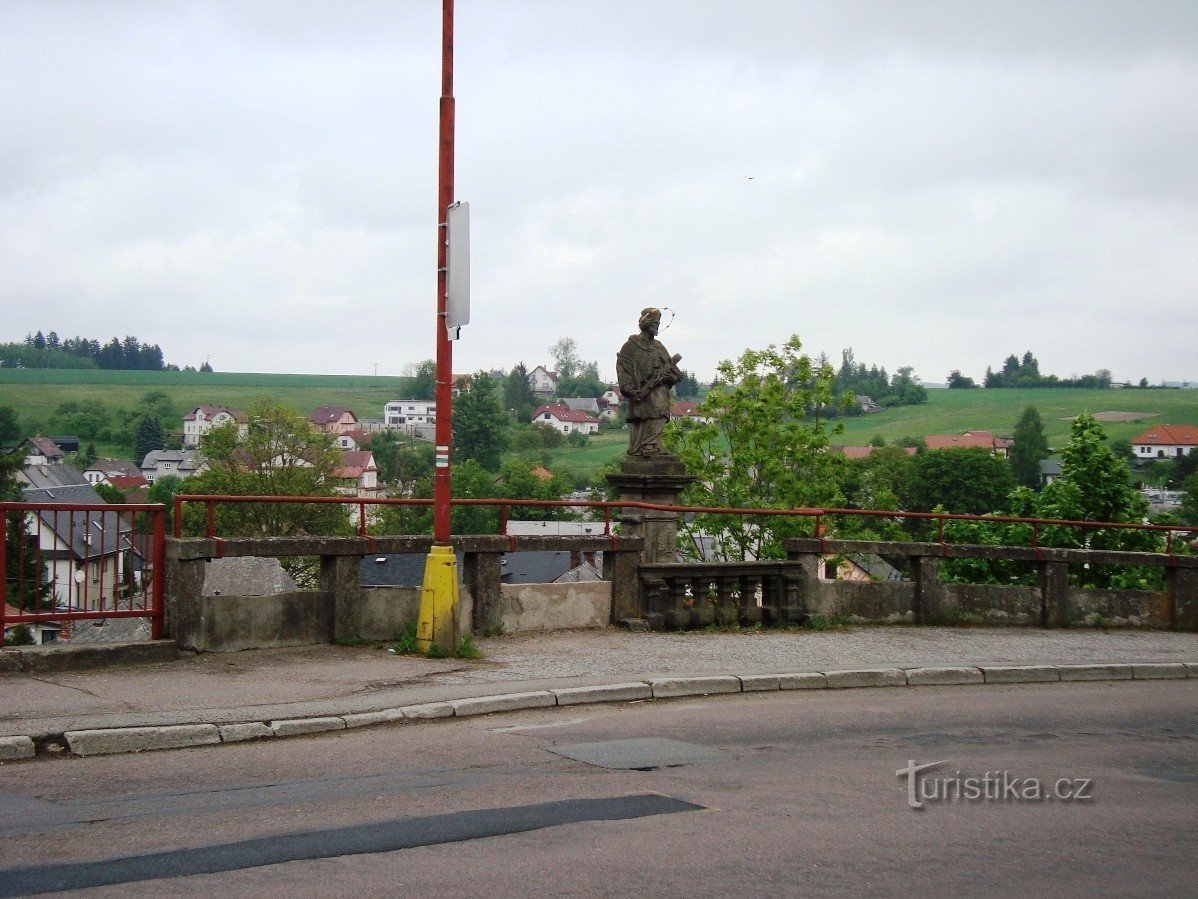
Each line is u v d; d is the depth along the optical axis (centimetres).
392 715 970
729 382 3556
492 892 568
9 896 549
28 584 1107
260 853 619
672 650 1345
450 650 1241
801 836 682
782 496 3397
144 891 558
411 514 4934
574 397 15512
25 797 725
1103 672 1389
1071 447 2973
